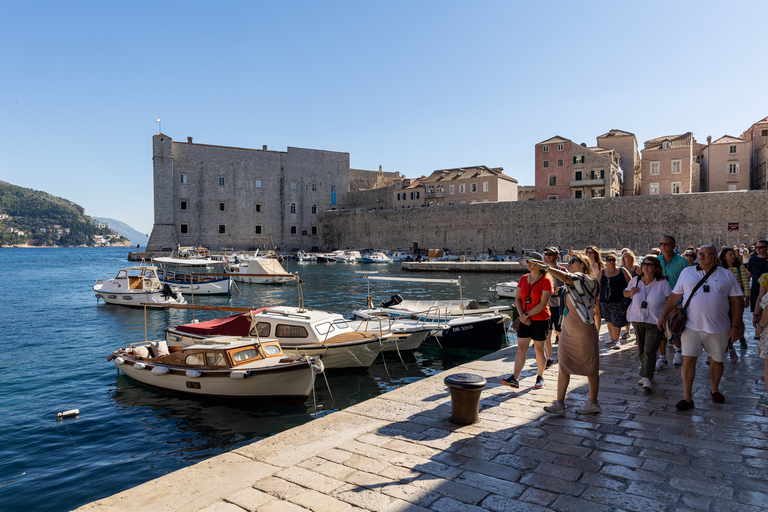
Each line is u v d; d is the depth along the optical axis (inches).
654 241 2068.2
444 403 246.7
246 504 149.6
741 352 353.4
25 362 584.4
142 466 301.9
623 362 321.7
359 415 232.1
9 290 1489.9
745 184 2410.2
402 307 716.7
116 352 488.7
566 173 2468.0
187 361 418.3
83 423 375.9
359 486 159.0
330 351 474.3
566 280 213.8
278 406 407.5
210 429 361.1
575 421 211.6
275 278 1616.6
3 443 339.0
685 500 142.4
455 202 2987.2
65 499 261.0
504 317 595.5
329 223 3572.8
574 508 139.9
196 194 3265.3
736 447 179.3
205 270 1948.8
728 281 218.1
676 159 2354.8
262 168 3518.7
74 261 3784.5
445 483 158.2
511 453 179.9
